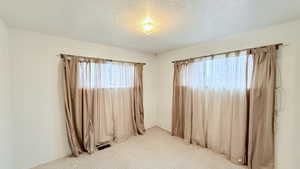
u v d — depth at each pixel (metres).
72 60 2.60
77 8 1.58
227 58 2.56
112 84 3.23
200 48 3.05
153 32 2.37
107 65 3.13
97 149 2.84
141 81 3.79
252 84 2.21
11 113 2.03
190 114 3.17
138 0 1.42
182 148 2.91
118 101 3.33
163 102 4.06
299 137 1.88
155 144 3.09
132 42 2.95
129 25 2.07
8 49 2.01
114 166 2.28
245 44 2.35
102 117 3.02
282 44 1.98
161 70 4.09
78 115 2.63
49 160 2.42
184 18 1.85
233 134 2.42
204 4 1.50
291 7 1.56
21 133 2.16
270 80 2.03
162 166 2.29
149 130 3.97
